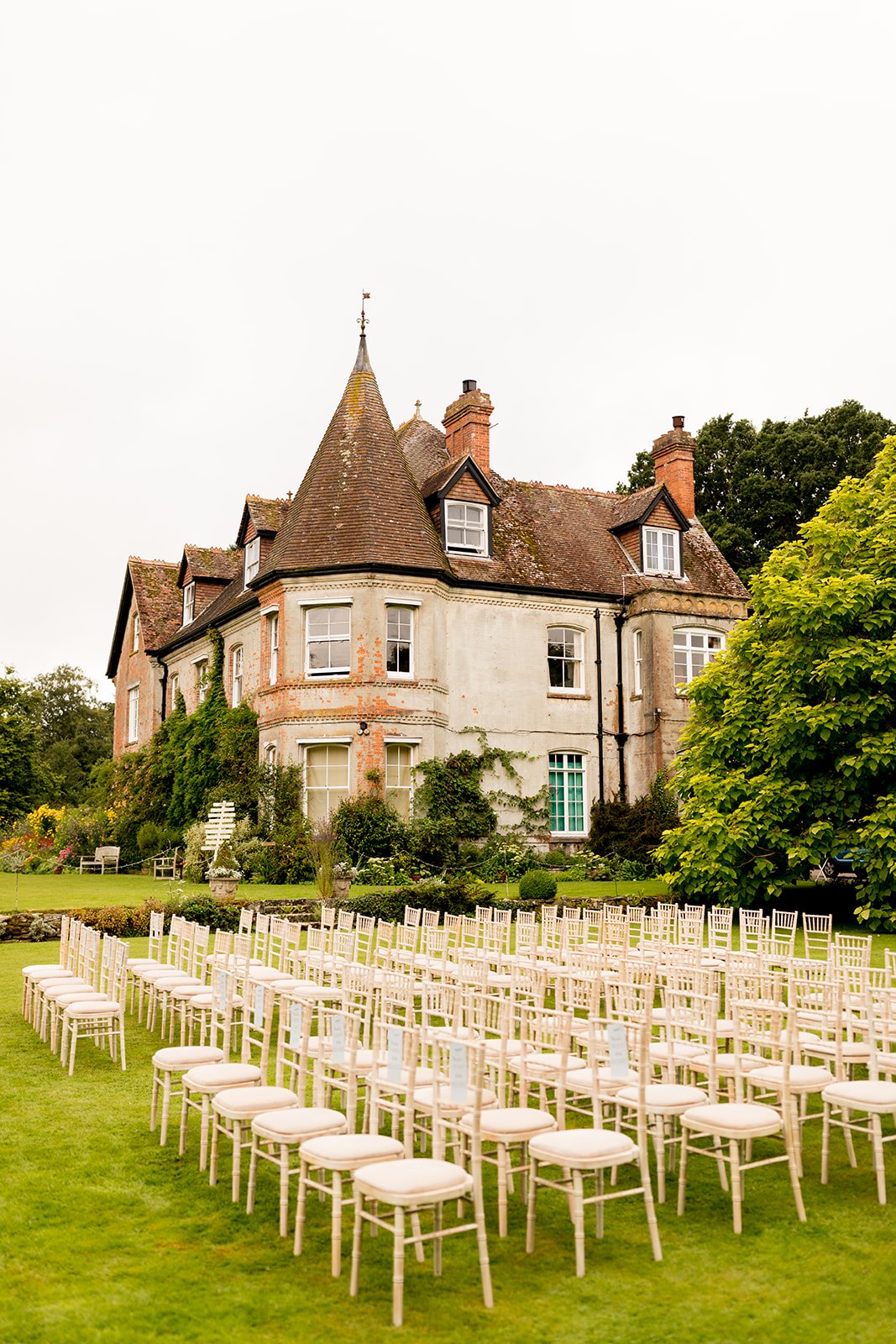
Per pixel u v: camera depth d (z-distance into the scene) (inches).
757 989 348.8
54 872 1267.2
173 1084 354.9
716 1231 234.4
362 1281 208.5
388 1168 200.7
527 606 1147.9
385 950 450.9
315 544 1047.6
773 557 869.2
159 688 1505.9
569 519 1272.1
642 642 1175.6
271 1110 247.0
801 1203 241.8
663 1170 254.1
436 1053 231.8
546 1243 228.7
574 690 1171.3
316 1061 265.0
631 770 1178.6
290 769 1024.2
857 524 848.9
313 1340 183.6
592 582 1193.4
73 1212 242.4
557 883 986.7
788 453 1768.0
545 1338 184.2
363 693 1019.9
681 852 828.0
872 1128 276.8
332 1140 219.1
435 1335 185.5
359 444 1088.8
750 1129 233.1
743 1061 285.1
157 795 1343.5
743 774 831.7
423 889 778.2
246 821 1021.8
